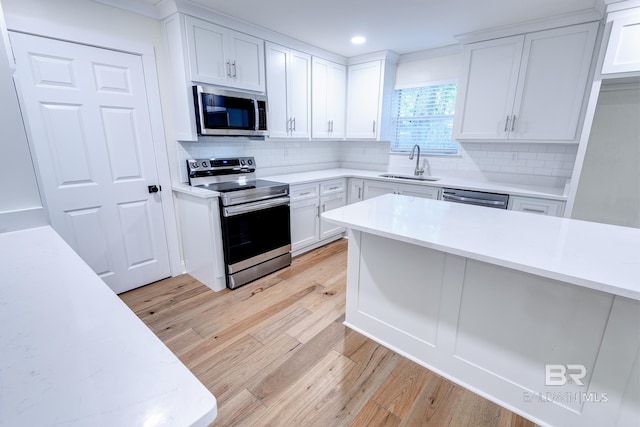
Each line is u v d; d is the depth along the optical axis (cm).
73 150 213
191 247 275
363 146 429
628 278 97
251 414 144
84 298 72
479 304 146
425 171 378
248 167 318
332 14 251
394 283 177
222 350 187
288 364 175
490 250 120
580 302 120
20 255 96
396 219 165
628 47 202
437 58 349
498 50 280
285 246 302
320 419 142
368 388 159
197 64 241
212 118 251
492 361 148
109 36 218
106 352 54
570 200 237
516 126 280
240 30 265
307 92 343
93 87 216
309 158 407
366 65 369
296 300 244
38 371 50
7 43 104
